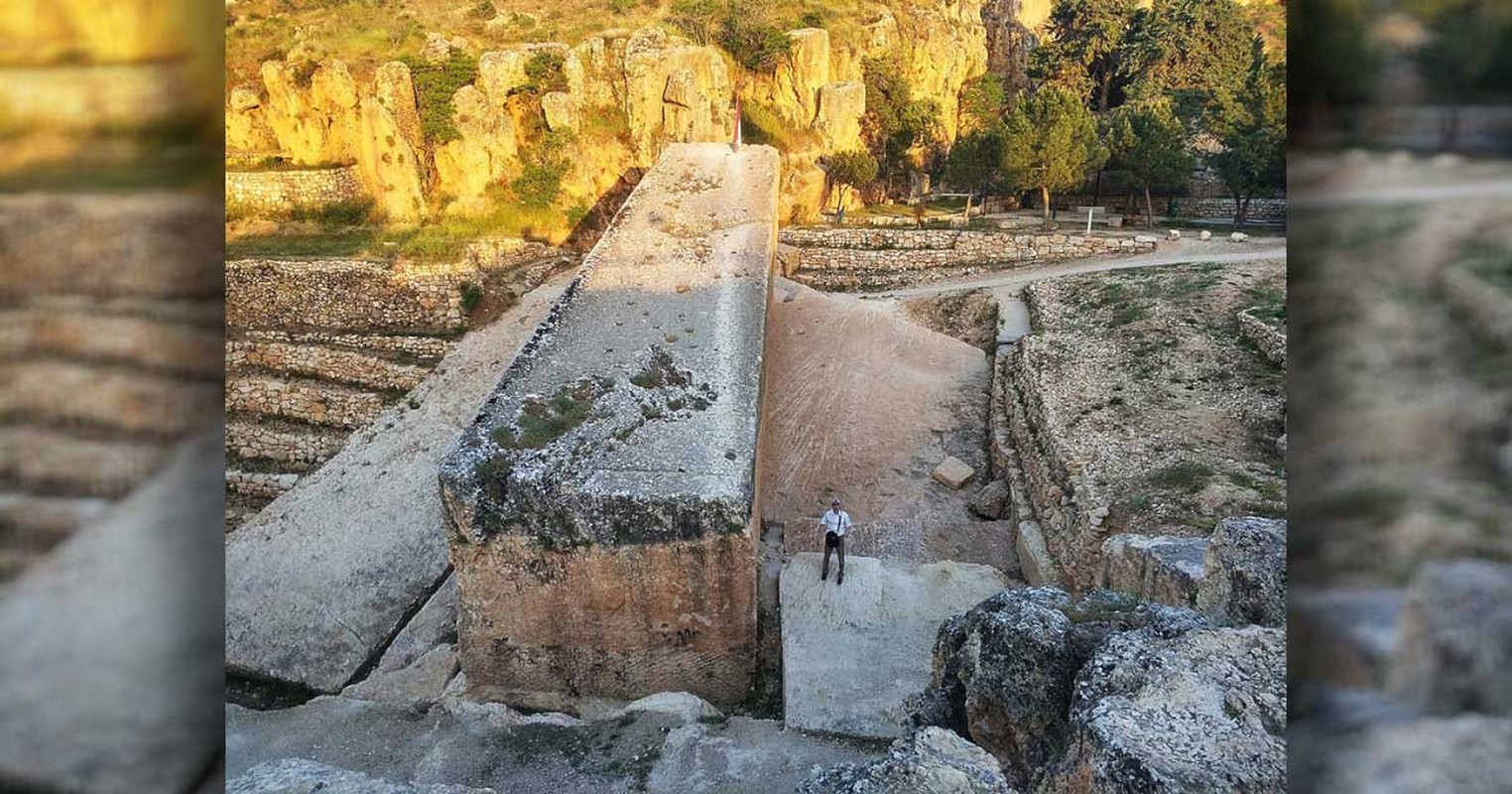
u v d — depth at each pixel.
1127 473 13.18
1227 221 34.16
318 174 29.08
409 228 28.45
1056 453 14.36
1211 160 34.50
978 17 49.75
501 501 10.16
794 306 22.59
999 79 49.31
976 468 16.91
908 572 12.34
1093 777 4.69
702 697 10.62
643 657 10.55
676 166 23.44
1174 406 15.41
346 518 16.03
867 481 16.48
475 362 21.02
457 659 11.56
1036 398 16.67
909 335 21.62
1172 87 41.41
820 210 34.19
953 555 14.19
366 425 19.11
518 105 30.03
